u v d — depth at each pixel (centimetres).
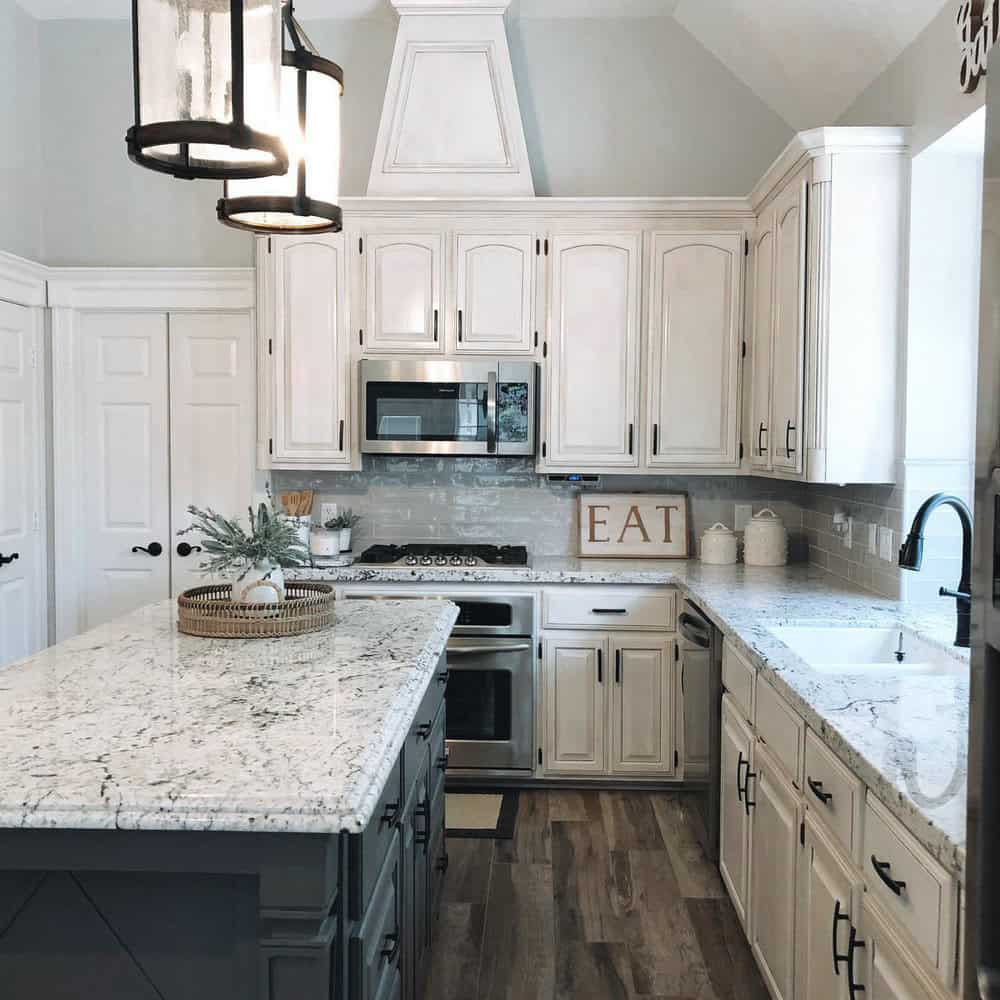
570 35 451
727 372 416
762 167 448
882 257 328
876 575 348
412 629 258
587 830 362
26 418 442
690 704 363
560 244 416
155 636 247
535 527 459
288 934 140
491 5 416
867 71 358
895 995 151
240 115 154
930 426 322
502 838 354
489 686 400
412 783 222
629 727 401
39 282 446
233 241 458
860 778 169
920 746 169
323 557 421
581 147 452
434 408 412
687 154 450
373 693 192
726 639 299
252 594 251
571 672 401
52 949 152
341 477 460
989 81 113
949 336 322
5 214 429
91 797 136
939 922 134
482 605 400
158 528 463
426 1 415
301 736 163
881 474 331
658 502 453
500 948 275
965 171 319
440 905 301
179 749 156
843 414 331
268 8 158
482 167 423
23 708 180
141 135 154
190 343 459
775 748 234
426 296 417
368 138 454
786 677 221
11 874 152
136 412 462
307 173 200
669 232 414
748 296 414
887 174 327
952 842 126
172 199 459
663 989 255
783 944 223
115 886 151
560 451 420
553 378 418
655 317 415
